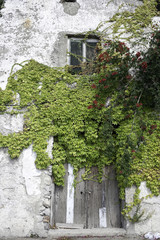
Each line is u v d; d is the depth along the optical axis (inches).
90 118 151.9
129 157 135.6
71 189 151.5
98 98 154.5
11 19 176.6
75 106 152.5
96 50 174.7
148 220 137.8
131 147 138.3
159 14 179.8
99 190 152.9
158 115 151.8
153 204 140.3
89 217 147.5
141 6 181.9
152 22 176.7
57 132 148.8
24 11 178.9
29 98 152.5
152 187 141.5
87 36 173.9
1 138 145.4
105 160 154.2
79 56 168.7
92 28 175.2
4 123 148.8
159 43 146.3
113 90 156.2
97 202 150.6
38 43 168.9
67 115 150.3
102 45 169.8
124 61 152.5
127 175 139.3
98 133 154.1
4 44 168.6
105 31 174.4
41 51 166.6
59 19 176.9
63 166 151.3
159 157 144.9
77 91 155.4
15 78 157.9
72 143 151.3
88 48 175.6
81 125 150.1
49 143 147.3
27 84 155.3
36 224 134.0
